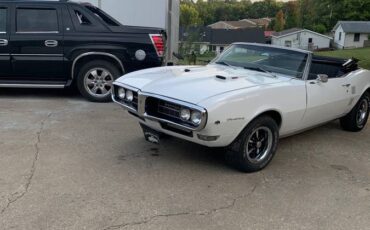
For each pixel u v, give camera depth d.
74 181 4.32
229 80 4.81
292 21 106.50
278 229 3.60
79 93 8.77
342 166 5.19
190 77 4.94
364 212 3.99
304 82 5.27
